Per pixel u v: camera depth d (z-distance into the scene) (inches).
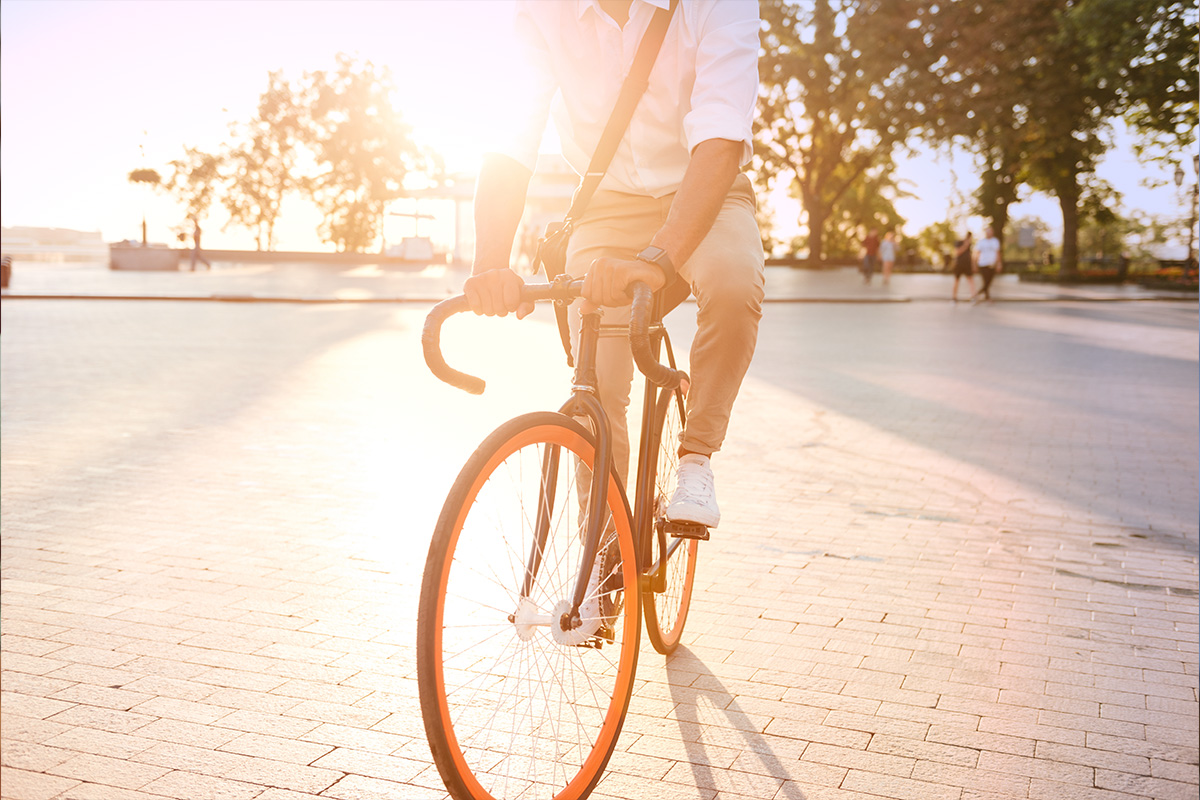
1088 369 459.2
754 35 97.9
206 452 262.2
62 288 1012.5
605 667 104.7
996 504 219.0
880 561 177.9
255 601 153.6
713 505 100.4
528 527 85.2
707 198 89.0
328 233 2348.7
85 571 166.9
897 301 1016.2
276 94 2246.6
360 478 235.1
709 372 100.0
